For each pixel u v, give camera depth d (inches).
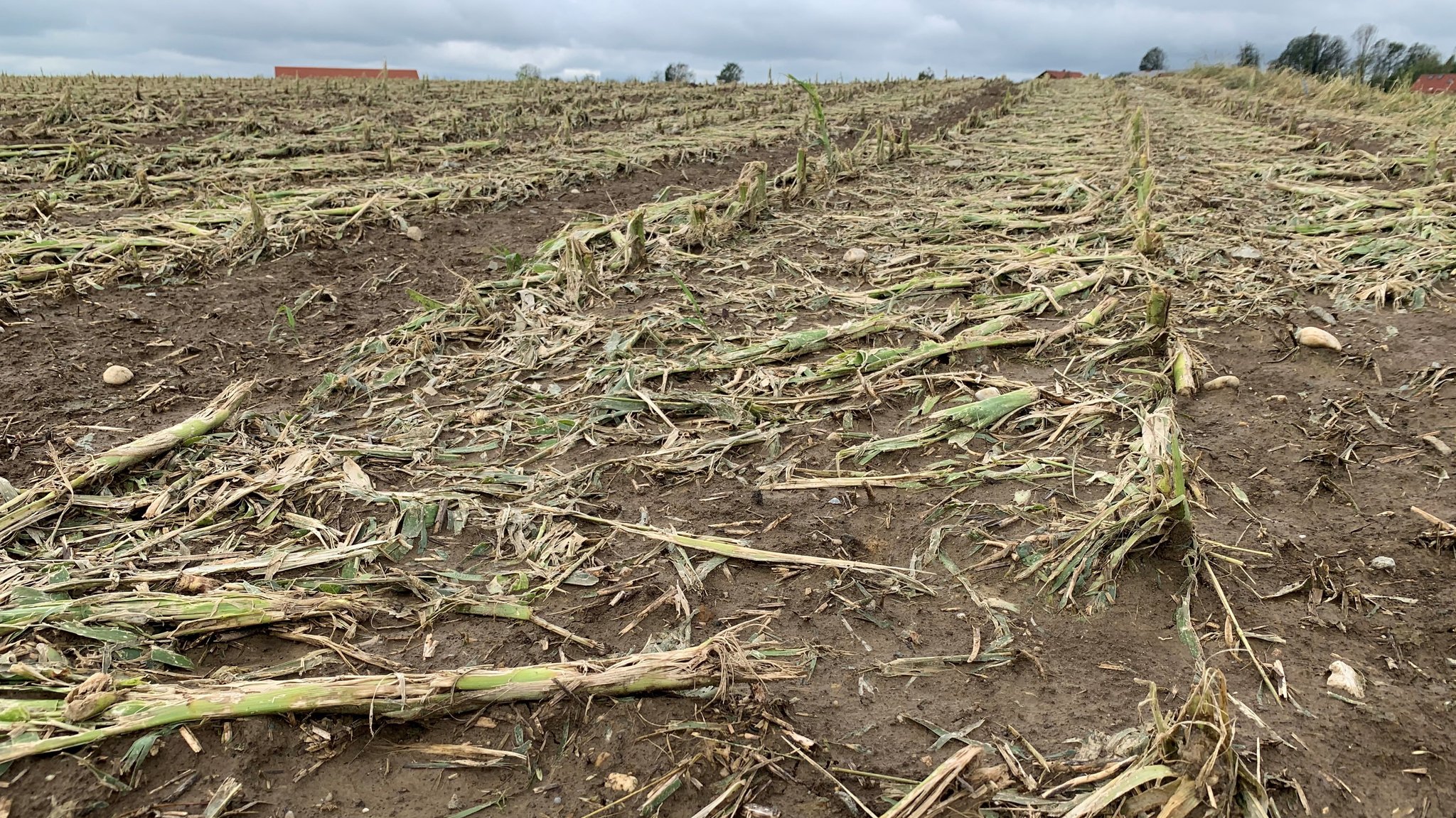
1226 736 63.1
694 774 70.1
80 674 75.0
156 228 233.5
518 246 237.9
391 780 69.1
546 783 69.2
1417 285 172.7
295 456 116.4
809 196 289.1
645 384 142.5
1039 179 308.5
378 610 87.5
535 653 82.6
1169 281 187.0
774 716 75.0
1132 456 112.0
